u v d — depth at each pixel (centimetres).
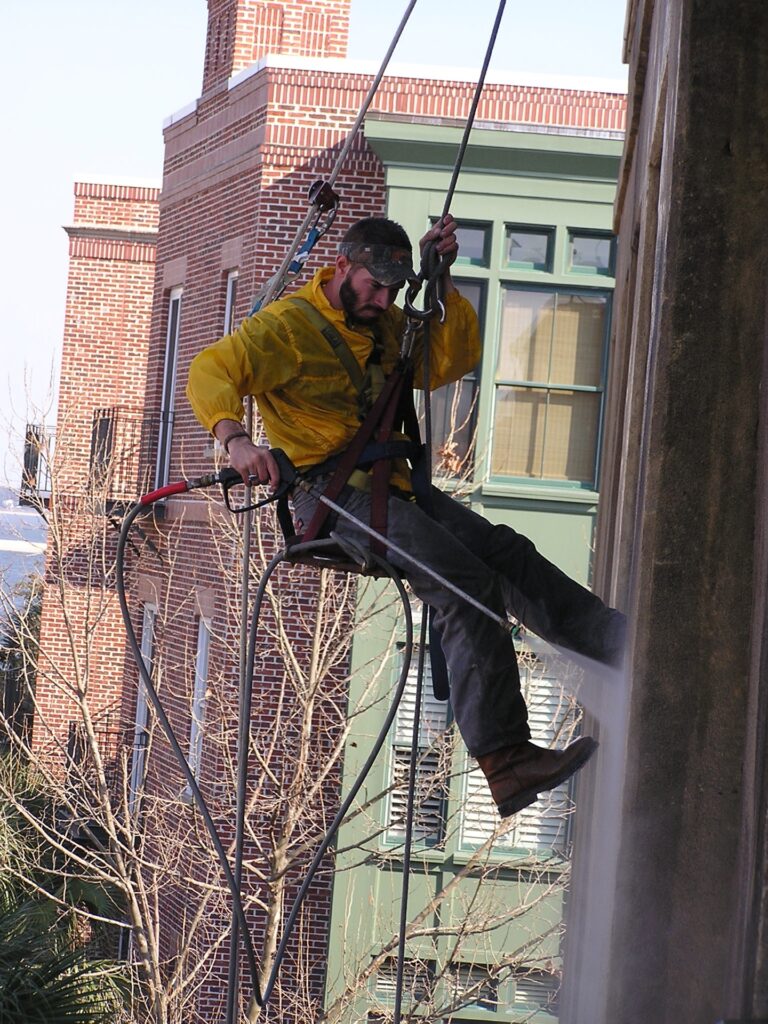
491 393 2066
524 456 2075
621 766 492
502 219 2066
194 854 2192
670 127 506
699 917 456
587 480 2072
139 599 2719
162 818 2181
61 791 2050
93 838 1995
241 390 511
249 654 571
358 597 1986
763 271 465
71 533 2373
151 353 2702
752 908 387
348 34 2531
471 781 2075
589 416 2075
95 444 2750
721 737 460
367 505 509
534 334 2077
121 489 2769
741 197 466
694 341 467
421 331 551
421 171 2072
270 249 2236
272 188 2230
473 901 1784
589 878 771
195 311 2503
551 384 2066
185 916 2036
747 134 466
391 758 2089
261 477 502
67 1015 1611
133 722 2678
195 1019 2181
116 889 2461
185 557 2462
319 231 593
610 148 2027
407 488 527
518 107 2078
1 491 2402
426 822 2080
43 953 1692
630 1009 458
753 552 462
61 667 3175
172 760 2417
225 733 1973
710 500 466
